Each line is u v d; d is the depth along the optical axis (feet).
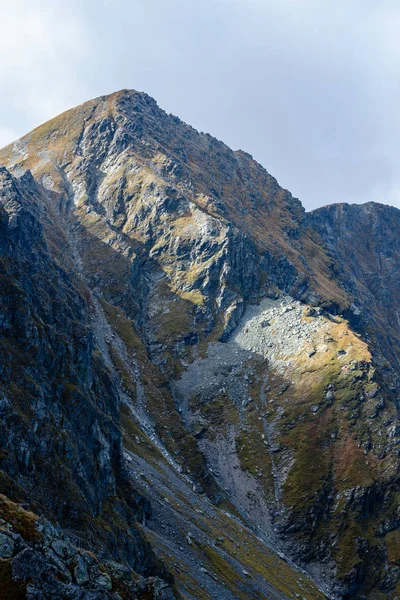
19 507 193.67
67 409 394.52
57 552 182.80
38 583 163.43
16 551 170.91
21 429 319.06
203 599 417.90
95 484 384.06
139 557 374.02
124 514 401.70
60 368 426.92
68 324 502.38
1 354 356.59
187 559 484.74
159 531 503.20
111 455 465.47
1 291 396.98
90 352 506.48
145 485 586.45
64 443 353.31
